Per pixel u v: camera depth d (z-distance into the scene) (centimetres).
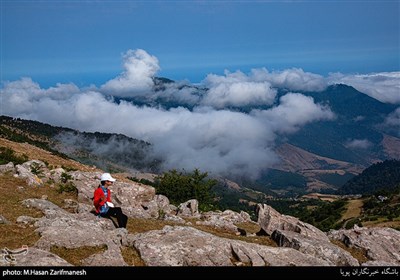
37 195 2688
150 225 2200
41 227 1575
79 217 1933
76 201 2784
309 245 1798
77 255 1384
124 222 1922
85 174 3559
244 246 1562
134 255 1450
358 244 2156
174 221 2736
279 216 2466
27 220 1739
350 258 1736
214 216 3284
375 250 2091
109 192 2002
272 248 1609
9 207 2072
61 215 1962
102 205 1955
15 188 2775
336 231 2495
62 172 3578
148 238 1552
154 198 3562
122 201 3131
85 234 1509
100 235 1535
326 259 1738
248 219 3550
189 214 3381
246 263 1488
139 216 2614
